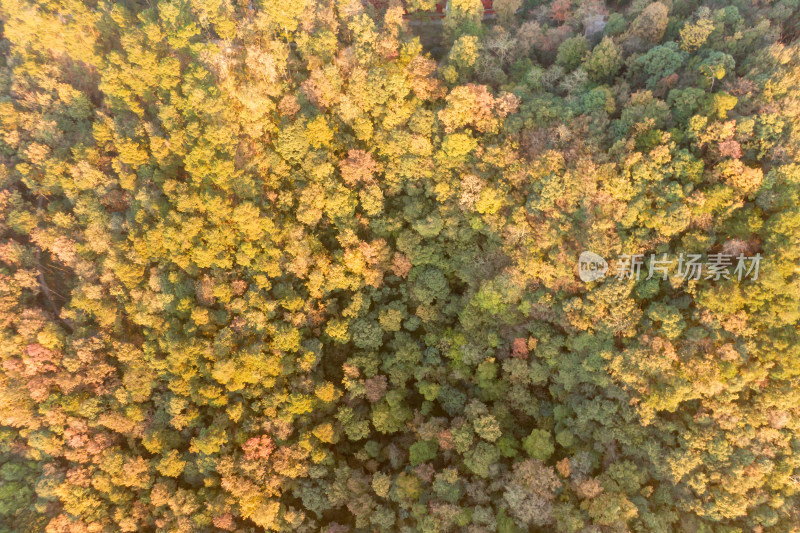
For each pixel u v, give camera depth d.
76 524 51.75
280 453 50.78
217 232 52.69
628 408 44.56
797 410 41.03
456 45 54.53
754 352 41.41
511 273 48.56
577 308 46.31
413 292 54.84
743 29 51.66
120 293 55.47
